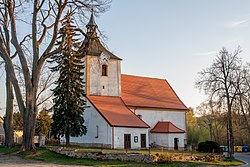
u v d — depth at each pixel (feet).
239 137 238.48
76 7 101.09
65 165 76.43
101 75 155.53
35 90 99.14
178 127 173.68
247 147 223.92
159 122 164.04
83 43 113.09
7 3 97.40
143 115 160.56
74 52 126.00
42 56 100.58
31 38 107.14
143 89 175.63
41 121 188.75
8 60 97.81
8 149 100.89
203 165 90.89
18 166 70.18
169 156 89.40
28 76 98.17
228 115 133.39
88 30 111.34
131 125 138.51
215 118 208.03
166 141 153.48
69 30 110.93
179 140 157.07
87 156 91.66
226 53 136.15
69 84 124.57
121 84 169.78
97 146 137.90
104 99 152.35
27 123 97.25
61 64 126.21
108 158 89.51
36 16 100.17
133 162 85.66
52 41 100.99
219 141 236.84
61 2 99.19
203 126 246.06
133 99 162.50
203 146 144.05
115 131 133.59
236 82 134.72
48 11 102.17
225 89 134.00
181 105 178.50
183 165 85.87
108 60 158.40
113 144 131.95
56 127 124.26
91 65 153.07
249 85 139.64
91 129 142.61
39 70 100.27
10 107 109.81
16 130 189.37
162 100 174.40
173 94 186.50
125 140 136.15
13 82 98.02
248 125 189.16
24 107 98.48
